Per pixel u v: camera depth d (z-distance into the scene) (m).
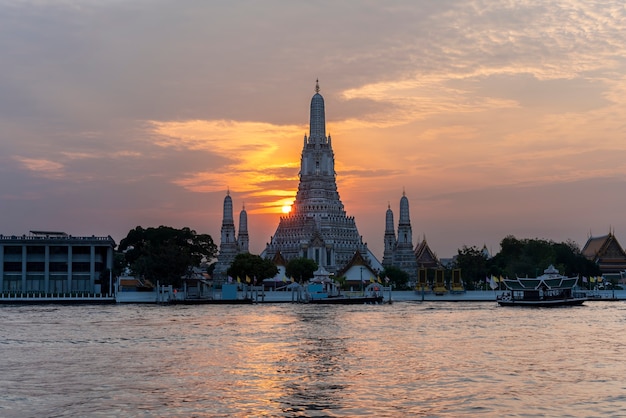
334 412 55.88
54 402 59.31
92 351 88.06
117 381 68.00
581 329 117.38
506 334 108.38
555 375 70.56
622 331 113.75
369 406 57.72
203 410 56.62
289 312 162.62
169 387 65.12
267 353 86.06
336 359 81.19
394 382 67.19
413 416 54.69
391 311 167.88
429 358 81.81
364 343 96.06
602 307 193.25
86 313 158.75
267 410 56.56
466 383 66.56
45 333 109.19
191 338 102.25
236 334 107.62
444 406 57.62
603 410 56.28
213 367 75.69
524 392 62.62
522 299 198.12
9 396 61.53
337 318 141.62
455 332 111.31
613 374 71.06
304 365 76.88
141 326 121.62
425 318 142.38
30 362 79.25
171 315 151.12
